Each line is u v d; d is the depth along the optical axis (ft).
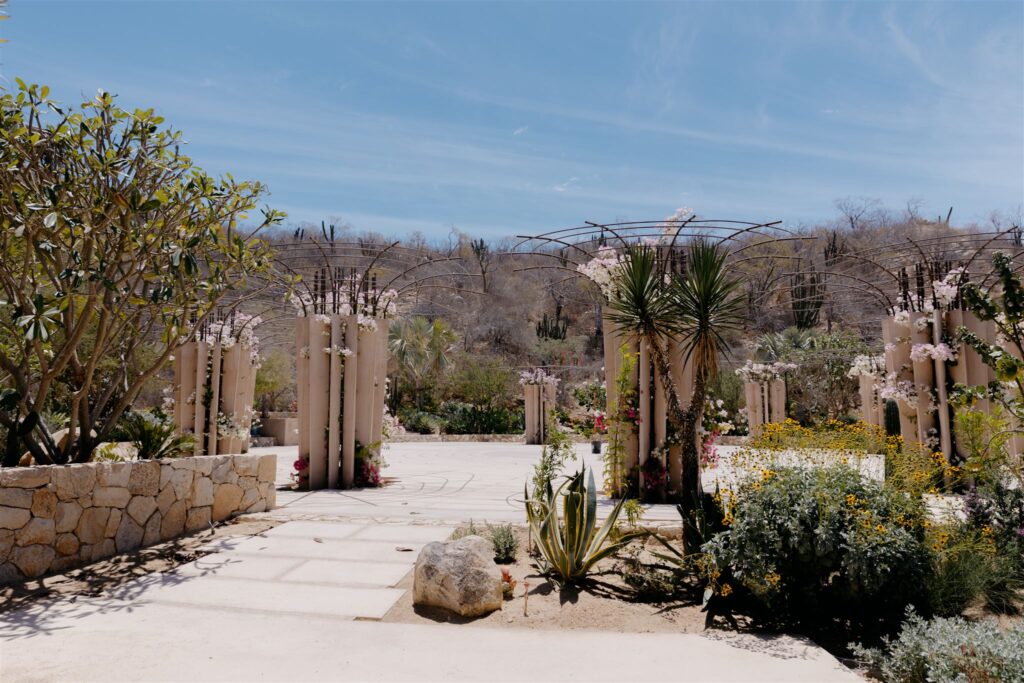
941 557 12.78
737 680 9.33
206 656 10.14
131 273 16.79
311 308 31.78
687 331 18.37
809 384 68.95
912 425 29.35
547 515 14.88
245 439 39.99
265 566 15.60
